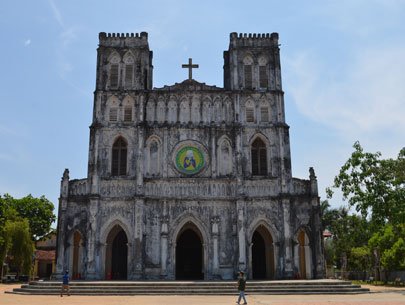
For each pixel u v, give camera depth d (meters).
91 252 50.38
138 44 57.91
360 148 50.41
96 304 30.92
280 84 57.03
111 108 55.53
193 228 55.56
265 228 53.78
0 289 49.78
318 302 31.64
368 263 78.38
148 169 53.88
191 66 57.91
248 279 50.12
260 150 55.03
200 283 42.47
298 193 53.53
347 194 50.41
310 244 51.66
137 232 50.94
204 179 53.31
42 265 93.94
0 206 72.44
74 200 52.47
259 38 58.62
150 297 38.12
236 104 55.72
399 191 48.41
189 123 55.28
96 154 53.31
